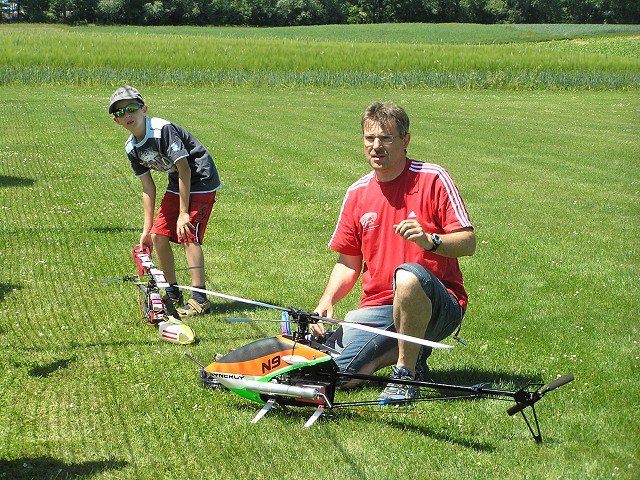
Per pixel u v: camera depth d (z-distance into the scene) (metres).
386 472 3.59
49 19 85.25
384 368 4.91
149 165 5.97
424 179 4.44
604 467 3.63
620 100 29.38
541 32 74.31
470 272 7.46
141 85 31.91
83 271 7.05
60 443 3.86
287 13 89.44
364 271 4.69
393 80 33.66
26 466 3.60
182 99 26.56
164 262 6.25
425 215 4.44
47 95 26.39
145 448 3.82
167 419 4.14
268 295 6.57
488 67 35.53
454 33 73.50
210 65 33.59
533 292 6.85
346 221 4.64
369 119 4.39
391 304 4.55
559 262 7.94
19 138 16.31
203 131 18.50
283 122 20.77
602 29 77.88
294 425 4.07
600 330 5.82
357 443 3.88
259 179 12.59
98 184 11.59
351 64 34.91
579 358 5.18
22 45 34.31
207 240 8.50
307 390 4.04
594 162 15.25
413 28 77.88
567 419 4.16
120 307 6.06
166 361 4.97
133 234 8.52
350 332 4.51
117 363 4.92
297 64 34.75
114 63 32.44
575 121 22.27
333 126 20.09
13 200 10.32
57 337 5.38
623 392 4.55
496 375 4.84
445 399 4.18
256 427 4.04
